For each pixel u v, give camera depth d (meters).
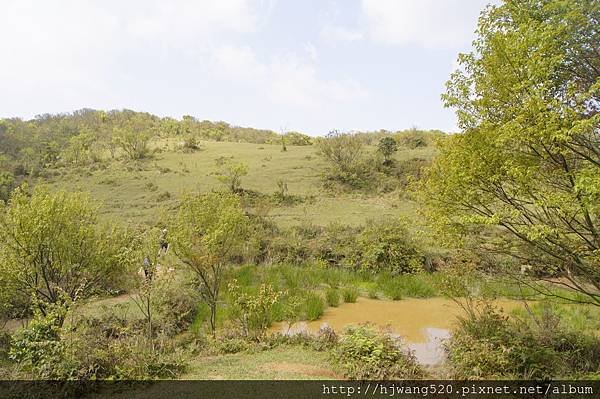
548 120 6.10
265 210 25.80
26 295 10.84
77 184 36.47
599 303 7.89
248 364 8.33
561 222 7.15
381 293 16.00
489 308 9.38
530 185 6.75
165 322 11.38
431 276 16.56
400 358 8.21
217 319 12.11
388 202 30.42
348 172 35.03
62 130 59.66
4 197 32.28
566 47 6.98
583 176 5.81
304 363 8.46
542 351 7.92
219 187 33.03
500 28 7.08
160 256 11.21
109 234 12.11
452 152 7.46
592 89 6.00
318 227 23.91
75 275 11.32
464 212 7.84
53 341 7.27
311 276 17.44
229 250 12.58
